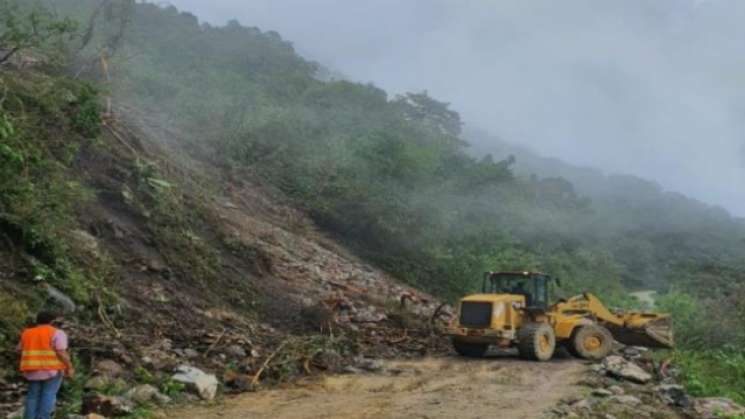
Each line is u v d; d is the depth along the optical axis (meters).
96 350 9.74
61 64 15.90
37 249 11.25
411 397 10.33
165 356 10.41
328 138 29.17
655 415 10.01
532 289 16.52
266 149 26.77
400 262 25.95
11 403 7.97
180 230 15.55
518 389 11.29
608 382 12.35
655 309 26.31
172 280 13.80
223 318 13.54
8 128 10.84
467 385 11.56
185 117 24.64
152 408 8.62
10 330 9.33
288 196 24.95
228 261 16.53
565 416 9.30
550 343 15.27
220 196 20.66
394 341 15.99
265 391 10.29
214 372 10.59
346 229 25.70
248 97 29.91
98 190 14.38
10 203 11.17
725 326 22.86
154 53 34.22
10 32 14.12
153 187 15.83
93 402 8.04
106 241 13.45
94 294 11.51
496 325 15.05
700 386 12.89
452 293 26.66
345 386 11.02
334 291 18.39
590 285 39.00
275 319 15.07
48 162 12.29
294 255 19.81
